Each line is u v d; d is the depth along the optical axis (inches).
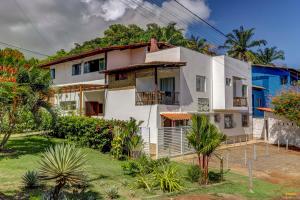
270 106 1344.7
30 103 732.0
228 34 2691.9
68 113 1175.0
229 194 541.0
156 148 904.3
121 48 1262.3
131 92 1092.5
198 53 1214.9
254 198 528.4
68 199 378.9
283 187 631.2
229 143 1323.8
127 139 822.5
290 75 1866.4
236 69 1357.0
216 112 1277.1
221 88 1249.4
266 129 1429.6
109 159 786.2
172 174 572.1
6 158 670.5
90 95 1282.0
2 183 480.7
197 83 1202.6
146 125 1026.1
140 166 631.2
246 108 1422.2
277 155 1039.6
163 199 483.2
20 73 712.4
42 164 331.0
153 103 1014.4
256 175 732.7
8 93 645.3
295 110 1153.4
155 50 1239.5
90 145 910.4
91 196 430.0
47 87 756.0
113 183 552.4
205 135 605.0
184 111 1116.5
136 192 516.1
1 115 738.2
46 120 992.9
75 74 1427.2
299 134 1266.0
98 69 1293.1
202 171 617.3
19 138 976.3
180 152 956.6
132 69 1098.1
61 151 332.8
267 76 1859.0
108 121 888.3
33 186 467.8
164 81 1182.3
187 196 510.0
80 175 338.6
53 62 1507.1
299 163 906.1
